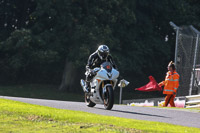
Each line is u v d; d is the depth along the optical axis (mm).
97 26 110562
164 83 50844
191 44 58750
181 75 57688
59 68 139500
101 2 113750
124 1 118625
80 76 124938
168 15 133625
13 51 125438
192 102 52750
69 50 115688
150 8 132875
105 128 23016
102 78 35219
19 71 139875
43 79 141250
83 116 27719
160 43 129750
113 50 121625
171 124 26297
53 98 111625
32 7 131875
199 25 127500
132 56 123312
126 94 125062
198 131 23531
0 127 23531
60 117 26906
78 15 111688
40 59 115250
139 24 127438
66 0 110750
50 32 117375
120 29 120000
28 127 23672
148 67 135750
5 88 126250
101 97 36250
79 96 116938
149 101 57000
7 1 130000
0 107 31297
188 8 133500
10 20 134750
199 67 59094
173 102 49906
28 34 113938
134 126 24062
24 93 117938
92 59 36594
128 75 131875
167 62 140000
